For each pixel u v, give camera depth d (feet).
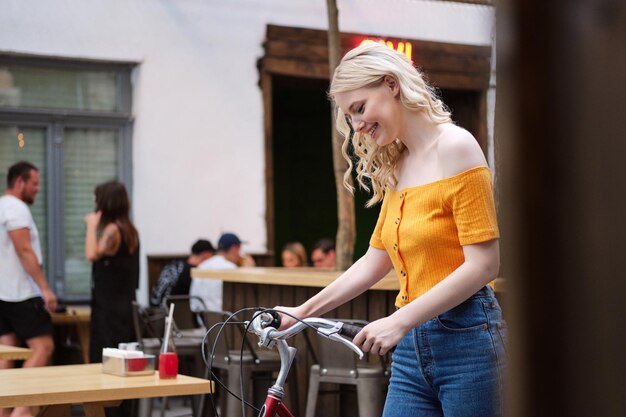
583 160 2.03
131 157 31.04
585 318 2.02
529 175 2.10
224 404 19.40
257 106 32.30
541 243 2.08
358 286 9.14
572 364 2.04
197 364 20.92
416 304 7.89
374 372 15.90
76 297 30.58
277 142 43.42
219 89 31.86
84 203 30.71
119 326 21.54
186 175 31.48
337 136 20.51
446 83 34.55
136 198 30.99
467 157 8.10
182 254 31.24
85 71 30.53
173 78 31.30
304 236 42.88
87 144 30.68
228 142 32.01
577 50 2.04
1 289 22.11
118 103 30.96
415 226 8.36
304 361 18.98
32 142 30.07
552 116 2.06
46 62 29.94
